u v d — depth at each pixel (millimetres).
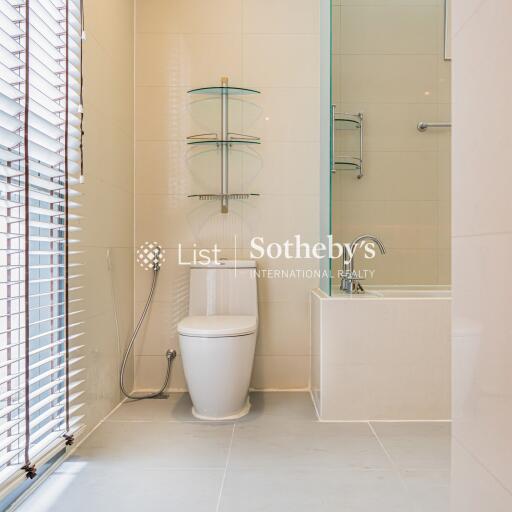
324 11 2473
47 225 1447
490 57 601
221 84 2564
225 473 1611
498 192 580
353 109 2604
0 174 1284
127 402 2395
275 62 2619
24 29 1370
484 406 619
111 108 2195
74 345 1762
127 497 1450
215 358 2016
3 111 1204
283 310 2621
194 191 2611
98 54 2004
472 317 659
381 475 1597
